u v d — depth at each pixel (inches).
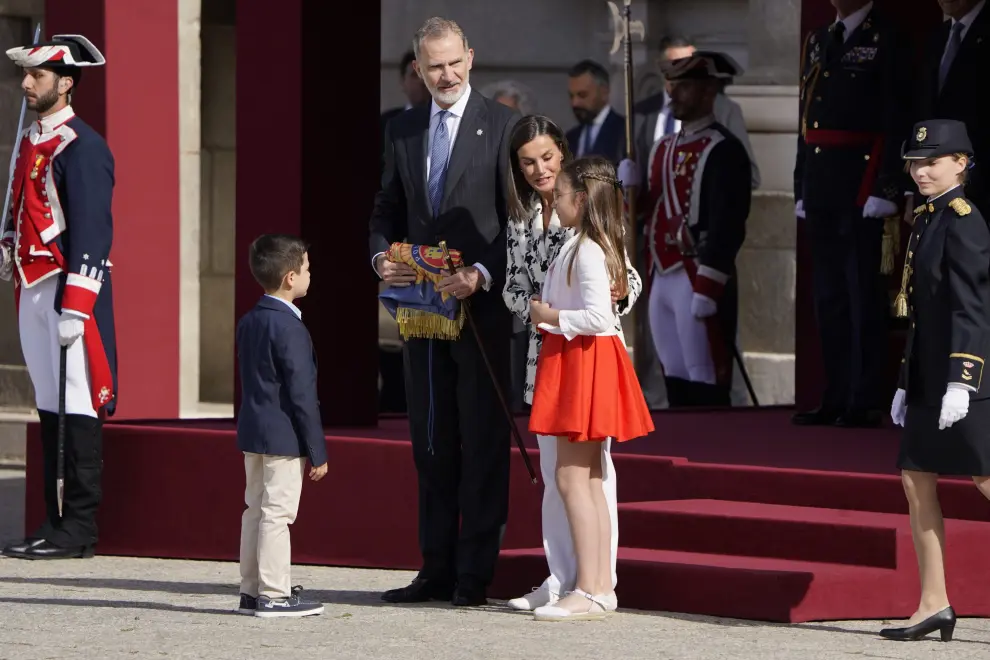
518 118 1000.9
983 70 1261.1
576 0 1919.3
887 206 1296.8
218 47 1945.1
